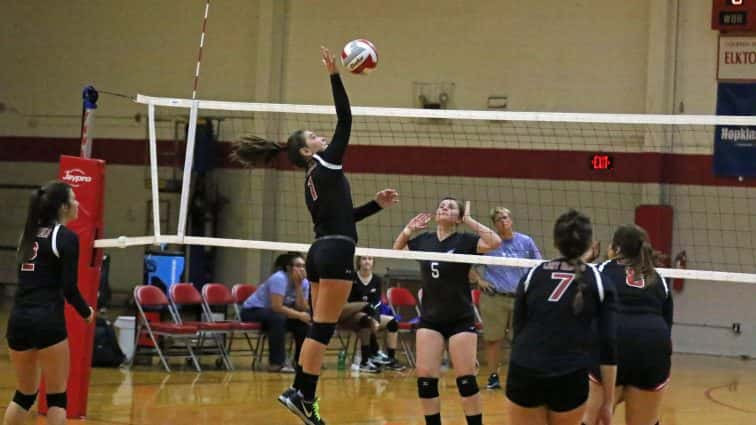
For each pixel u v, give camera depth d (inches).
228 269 1234.6
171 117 1254.3
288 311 785.6
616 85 1114.1
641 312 396.2
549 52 1138.7
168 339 839.1
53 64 1317.7
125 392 649.0
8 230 1333.7
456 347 449.4
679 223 1080.2
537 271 335.9
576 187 1113.4
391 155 1167.6
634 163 1094.4
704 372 904.3
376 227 1161.4
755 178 1056.8
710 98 1073.5
